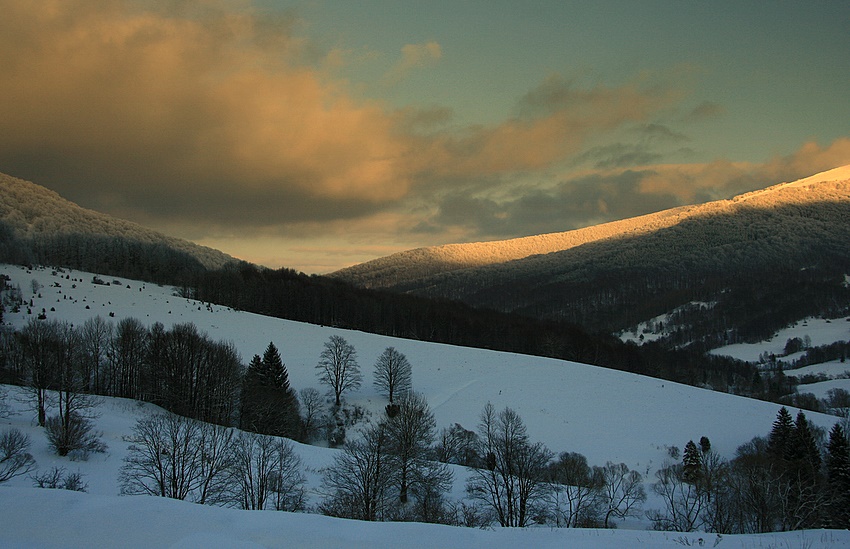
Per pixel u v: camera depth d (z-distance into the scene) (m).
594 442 72.06
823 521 41.53
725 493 40.72
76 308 104.81
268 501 35.47
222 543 11.35
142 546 11.19
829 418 85.88
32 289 115.56
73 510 12.71
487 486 43.12
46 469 36.69
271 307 148.62
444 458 62.84
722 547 14.62
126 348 76.12
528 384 93.06
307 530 12.60
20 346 67.62
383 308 161.38
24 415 51.56
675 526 39.38
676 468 60.56
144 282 156.62
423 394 87.94
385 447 45.06
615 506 45.16
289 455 41.81
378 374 89.44
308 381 88.50
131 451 43.66
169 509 13.06
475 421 76.69
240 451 38.16
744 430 78.06
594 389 91.94
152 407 68.44
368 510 36.16
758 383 144.38
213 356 73.50
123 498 13.68
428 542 12.45
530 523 39.72
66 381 51.66
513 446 45.47
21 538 11.36
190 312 115.31
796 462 51.34
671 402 88.00
